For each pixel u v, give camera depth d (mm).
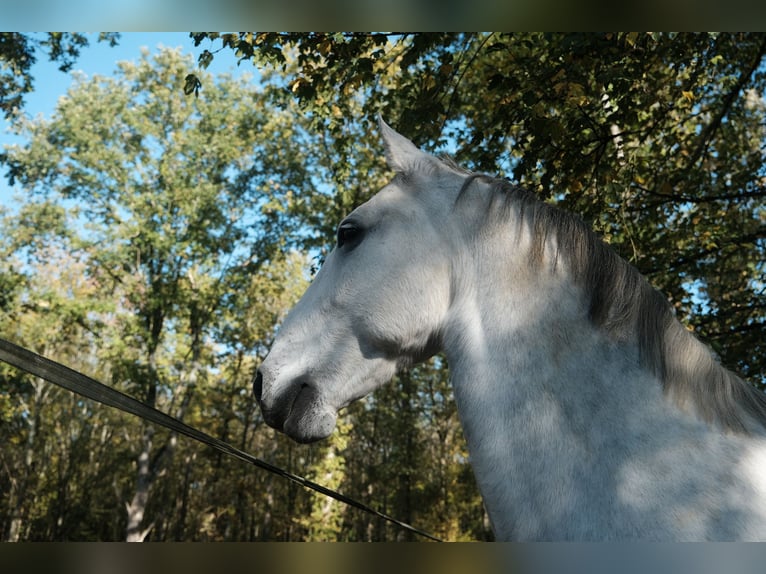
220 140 25266
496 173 6574
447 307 2172
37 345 27859
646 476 1697
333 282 2316
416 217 2260
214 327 25391
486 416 1952
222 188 25828
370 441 30562
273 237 24203
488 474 1910
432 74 6484
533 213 2104
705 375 1830
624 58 5656
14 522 30094
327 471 22203
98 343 24078
